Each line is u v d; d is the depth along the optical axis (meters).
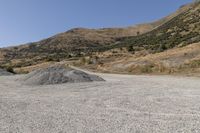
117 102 15.47
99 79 32.12
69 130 9.68
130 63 61.59
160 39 119.75
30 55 181.00
